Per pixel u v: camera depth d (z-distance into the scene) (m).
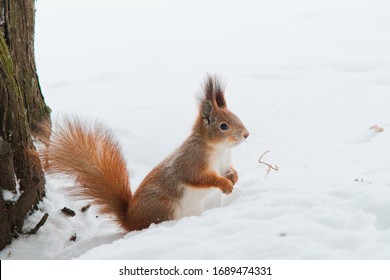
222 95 9.81
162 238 7.23
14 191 8.81
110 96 16.38
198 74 17.70
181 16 28.14
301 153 10.66
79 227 9.75
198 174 9.27
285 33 21.64
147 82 17.41
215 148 9.35
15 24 9.41
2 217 8.62
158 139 12.63
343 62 16.70
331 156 10.06
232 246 6.63
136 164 11.92
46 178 9.96
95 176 9.59
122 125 13.48
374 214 6.97
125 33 25.64
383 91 13.70
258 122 12.72
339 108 12.86
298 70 16.70
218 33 23.44
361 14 22.89
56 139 9.59
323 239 6.44
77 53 22.78
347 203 7.30
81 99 16.45
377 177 8.30
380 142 10.33
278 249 6.33
